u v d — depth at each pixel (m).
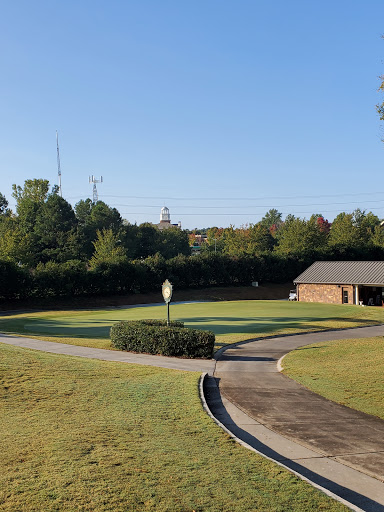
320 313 38.22
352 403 11.67
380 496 6.50
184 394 11.66
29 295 51.31
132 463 6.96
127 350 19.98
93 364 15.61
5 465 6.73
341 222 90.25
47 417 9.30
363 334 26.69
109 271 57.34
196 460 7.21
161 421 9.31
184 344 18.81
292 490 6.21
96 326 30.00
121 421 9.19
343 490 6.68
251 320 32.69
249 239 103.12
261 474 6.73
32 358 15.55
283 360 18.09
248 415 10.62
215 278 69.44
